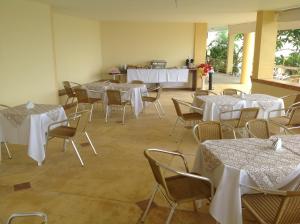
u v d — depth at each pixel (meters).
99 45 9.27
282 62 12.41
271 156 2.06
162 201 2.63
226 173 1.87
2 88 4.53
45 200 2.65
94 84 6.17
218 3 5.32
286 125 3.91
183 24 9.28
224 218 1.86
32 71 5.27
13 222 2.30
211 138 2.78
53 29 6.21
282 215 1.58
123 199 2.67
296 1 5.05
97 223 2.31
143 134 4.70
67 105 6.84
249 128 2.87
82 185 2.94
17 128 3.37
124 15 7.45
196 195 2.01
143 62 9.52
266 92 6.11
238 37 15.71
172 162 3.52
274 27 6.33
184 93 8.97
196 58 9.48
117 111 6.39
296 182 1.93
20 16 4.87
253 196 1.93
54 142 4.25
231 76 14.30
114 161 3.57
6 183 2.97
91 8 6.08
